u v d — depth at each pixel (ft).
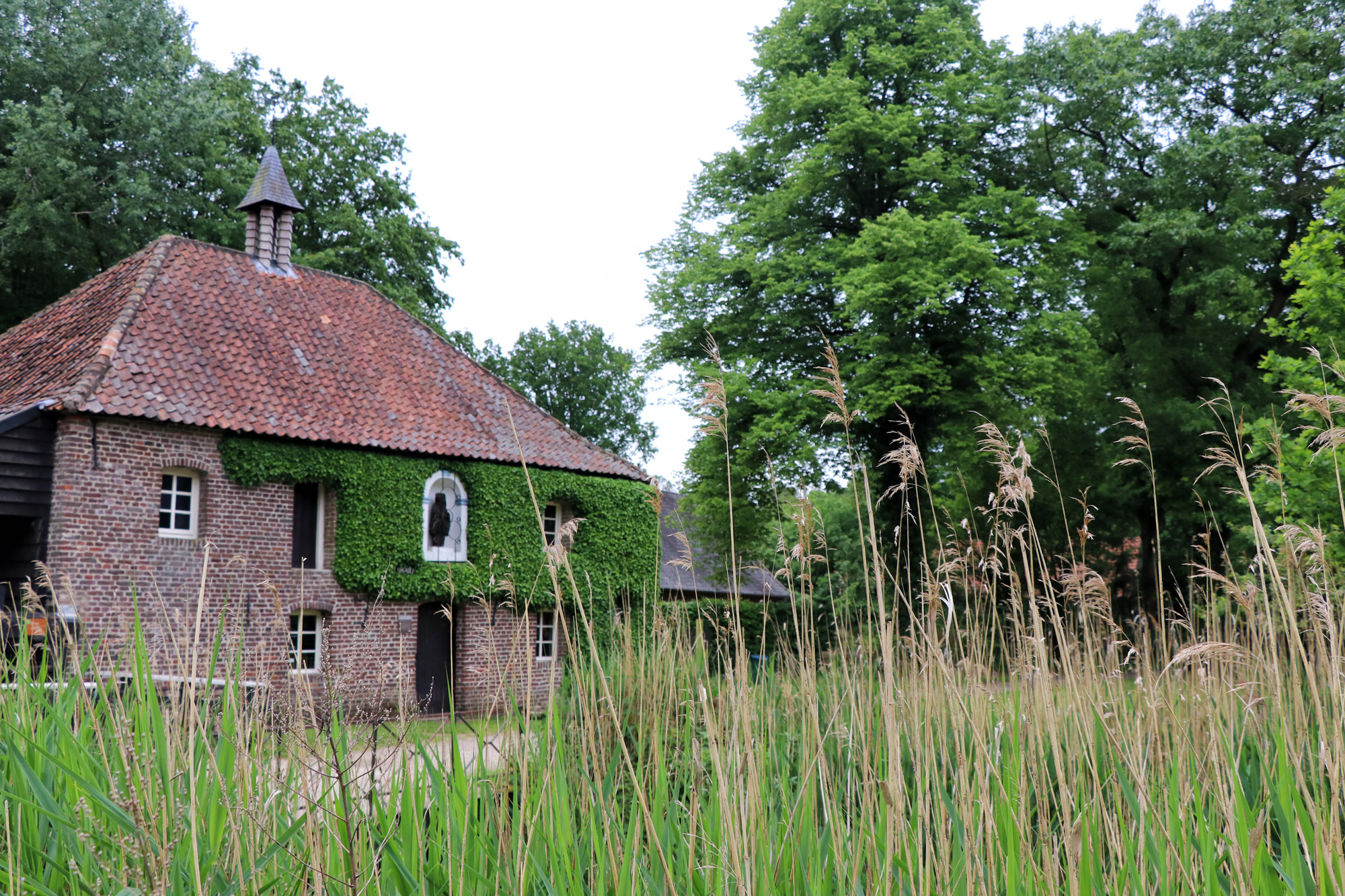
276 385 51.44
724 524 69.77
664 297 78.59
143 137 71.67
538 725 9.53
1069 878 7.51
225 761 8.20
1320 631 8.82
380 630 51.70
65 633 10.23
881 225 66.69
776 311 73.92
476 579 53.88
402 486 53.21
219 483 47.09
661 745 10.87
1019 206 69.62
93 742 8.81
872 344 66.13
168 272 53.83
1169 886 7.41
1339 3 71.00
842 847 8.14
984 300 69.62
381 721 9.44
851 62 73.72
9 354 54.54
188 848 7.09
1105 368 75.20
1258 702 10.39
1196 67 73.20
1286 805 7.45
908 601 10.19
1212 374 73.46
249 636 46.32
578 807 9.55
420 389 59.00
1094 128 75.00
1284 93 70.69
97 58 72.13
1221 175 69.62
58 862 7.11
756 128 77.71
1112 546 79.82
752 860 7.59
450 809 7.76
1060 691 11.30
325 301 60.70
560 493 59.72
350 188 94.32
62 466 42.60
